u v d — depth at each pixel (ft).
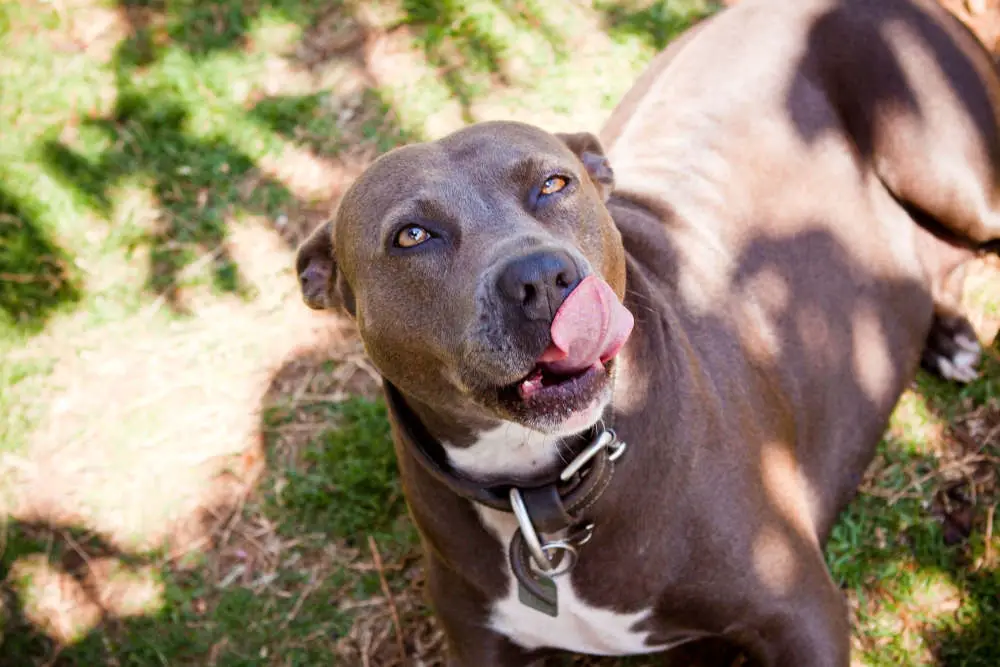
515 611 2.38
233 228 3.58
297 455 3.21
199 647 2.99
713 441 2.28
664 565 2.25
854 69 2.85
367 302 2.12
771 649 2.42
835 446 2.74
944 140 2.83
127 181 3.70
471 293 1.96
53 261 3.59
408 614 2.94
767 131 2.75
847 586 2.81
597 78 3.65
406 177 2.08
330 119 3.72
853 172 2.86
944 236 2.98
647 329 2.19
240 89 3.85
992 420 2.95
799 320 2.65
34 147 3.79
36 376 3.41
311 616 2.98
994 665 2.64
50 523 3.20
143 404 3.34
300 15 3.95
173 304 3.48
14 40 4.06
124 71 3.92
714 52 2.88
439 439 2.19
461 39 3.79
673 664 2.74
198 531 3.14
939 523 2.84
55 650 3.03
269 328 3.40
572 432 1.95
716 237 2.60
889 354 2.84
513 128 2.14
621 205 2.59
